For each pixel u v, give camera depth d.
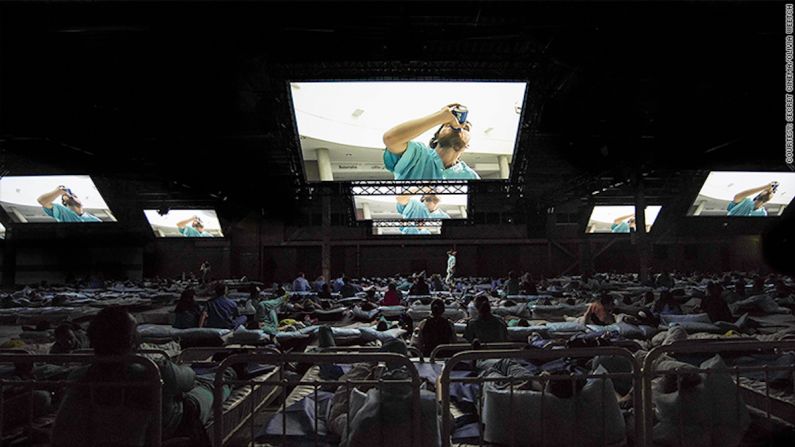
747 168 38.97
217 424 4.07
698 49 16.80
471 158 30.16
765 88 20.31
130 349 4.11
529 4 15.12
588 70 18.70
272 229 44.06
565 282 35.97
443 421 4.02
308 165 30.48
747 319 11.84
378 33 17.42
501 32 17.09
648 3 14.40
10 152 30.62
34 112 22.42
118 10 14.87
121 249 44.69
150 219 43.72
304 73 23.56
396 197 40.62
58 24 15.32
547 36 17.08
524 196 39.31
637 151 27.59
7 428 4.68
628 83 20.55
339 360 4.02
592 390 4.26
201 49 18.38
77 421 3.91
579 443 4.12
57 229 43.75
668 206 43.16
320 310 18.56
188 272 44.62
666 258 45.12
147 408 3.92
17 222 42.28
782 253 40.62
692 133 25.70
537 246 43.97
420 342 8.85
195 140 27.97
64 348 8.20
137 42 17.45
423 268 43.66
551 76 22.98
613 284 31.20
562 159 32.62
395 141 29.25
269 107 25.03
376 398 4.01
